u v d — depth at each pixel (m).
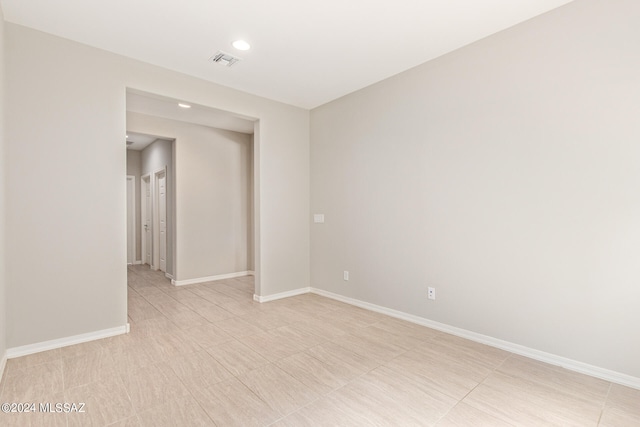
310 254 4.65
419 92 3.26
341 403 1.92
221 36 2.72
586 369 2.26
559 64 2.35
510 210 2.62
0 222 2.24
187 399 1.96
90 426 1.71
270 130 4.19
